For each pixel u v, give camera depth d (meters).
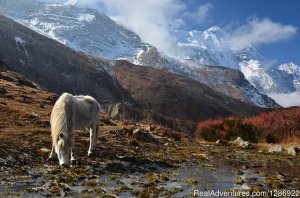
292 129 34.59
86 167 16.30
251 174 17.83
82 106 18.06
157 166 18.50
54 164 16.34
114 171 16.39
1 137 18.95
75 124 17.67
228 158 23.28
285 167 20.55
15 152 16.73
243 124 36.56
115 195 12.31
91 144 19.19
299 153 26.75
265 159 23.58
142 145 24.69
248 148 30.48
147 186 13.99
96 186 13.55
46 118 27.11
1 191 12.06
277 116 36.66
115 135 25.62
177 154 22.92
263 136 35.72
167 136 32.72
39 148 18.44
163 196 12.62
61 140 15.36
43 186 12.83
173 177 16.09
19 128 22.11
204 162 21.02
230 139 36.00
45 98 40.22
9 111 26.28
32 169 15.18
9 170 14.59
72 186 13.36
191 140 35.19
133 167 17.58
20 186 12.79
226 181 15.80
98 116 19.66
